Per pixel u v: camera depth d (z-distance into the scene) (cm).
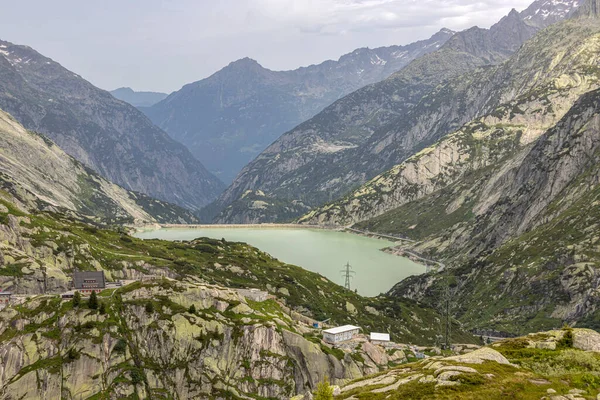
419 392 9644
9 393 17688
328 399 10319
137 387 18738
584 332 12069
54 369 18475
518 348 12200
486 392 9131
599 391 9025
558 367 10475
